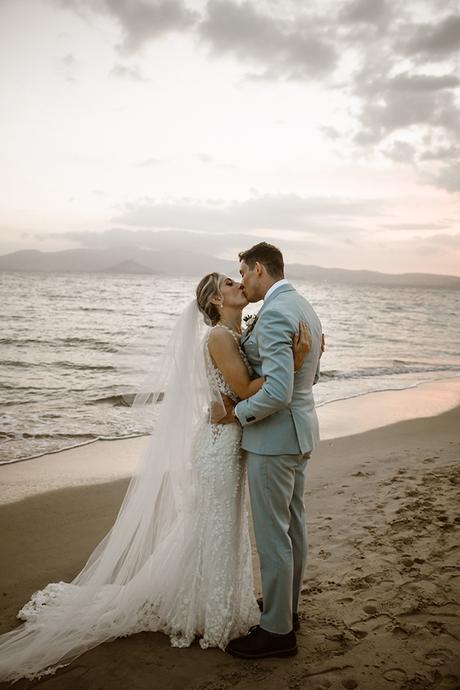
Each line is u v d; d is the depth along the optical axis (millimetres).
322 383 12711
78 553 3736
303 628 2600
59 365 13977
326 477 5445
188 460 2623
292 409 2324
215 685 2199
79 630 2520
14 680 2291
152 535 2676
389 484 5000
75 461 6051
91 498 4871
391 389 11812
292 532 2512
